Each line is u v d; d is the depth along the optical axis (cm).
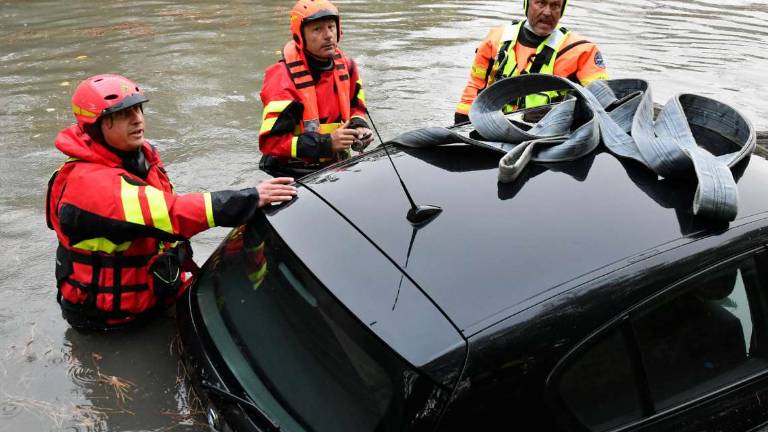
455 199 239
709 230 227
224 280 272
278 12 1023
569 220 226
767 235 236
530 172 250
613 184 243
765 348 245
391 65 768
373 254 221
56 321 360
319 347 214
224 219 287
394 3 1078
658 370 219
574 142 257
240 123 624
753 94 696
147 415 298
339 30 404
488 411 189
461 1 1103
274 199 270
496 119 282
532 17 433
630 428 213
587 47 427
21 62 778
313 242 234
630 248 217
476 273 208
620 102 309
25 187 512
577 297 204
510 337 194
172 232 300
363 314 204
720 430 229
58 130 612
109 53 809
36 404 304
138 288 336
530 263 211
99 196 303
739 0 1174
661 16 1034
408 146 284
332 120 411
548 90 299
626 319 209
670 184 244
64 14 988
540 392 196
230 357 242
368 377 198
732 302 233
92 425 292
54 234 451
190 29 918
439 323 195
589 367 205
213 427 236
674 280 216
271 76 398
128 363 328
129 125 311
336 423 203
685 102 289
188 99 674
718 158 258
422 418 186
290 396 218
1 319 361
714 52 841
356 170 271
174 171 532
